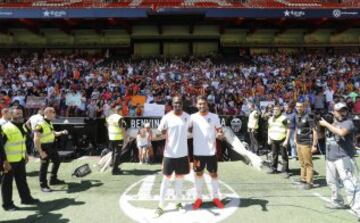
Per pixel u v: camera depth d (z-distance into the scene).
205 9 24.08
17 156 6.91
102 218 6.30
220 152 11.66
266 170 10.08
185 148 6.65
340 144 6.45
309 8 24.20
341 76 22.16
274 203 7.05
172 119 6.59
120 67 23.88
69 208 6.85
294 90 19.73
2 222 6.17
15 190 8.22
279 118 9.76
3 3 27.70
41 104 16.77
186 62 25.88
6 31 28.66
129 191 8.02
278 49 30.53
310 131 8.23
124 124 10.42
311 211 6.57
